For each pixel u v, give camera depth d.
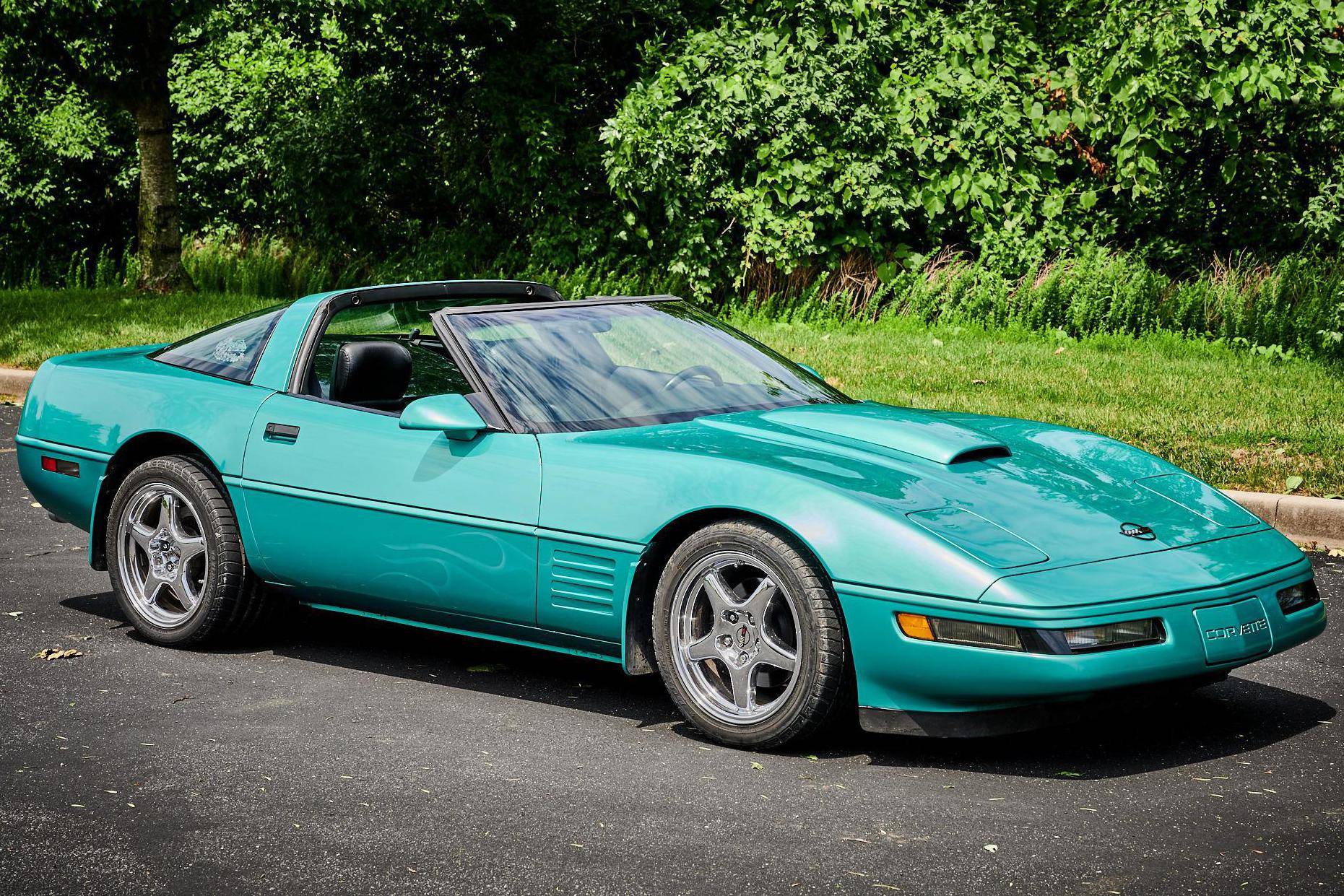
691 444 4.49
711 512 4.25
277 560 5.18
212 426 5.31
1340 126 14.42
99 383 5.73
